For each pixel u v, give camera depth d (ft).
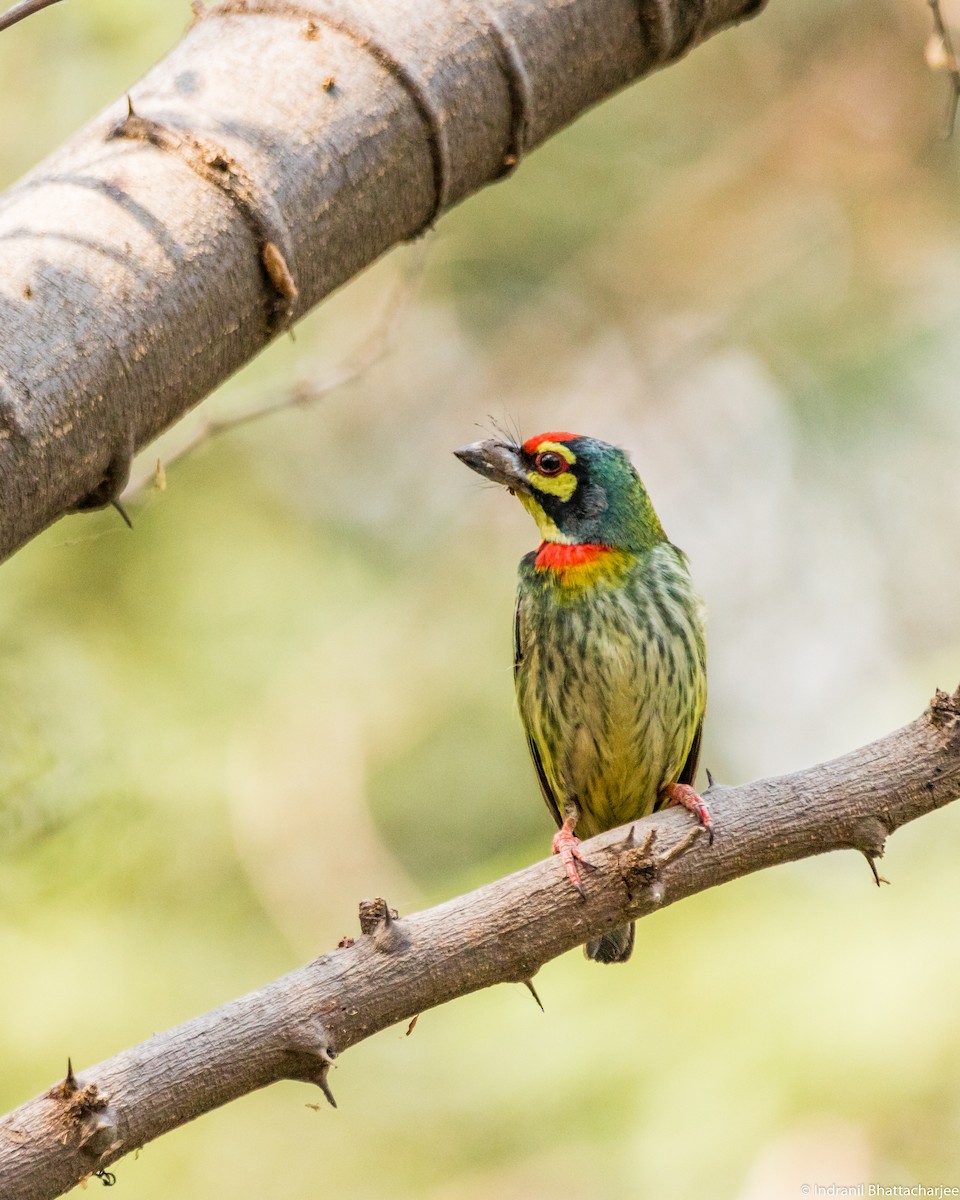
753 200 56.18
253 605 46.62
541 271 55.93
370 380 53.78
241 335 14.38
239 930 42.80
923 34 54.90
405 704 50.42
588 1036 34.78
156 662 43.68
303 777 46.57
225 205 13.99
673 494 55.83
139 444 13.87
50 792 34.17
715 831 16.55
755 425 55.77
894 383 53.83
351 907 46.21
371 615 50.16
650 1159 32.35
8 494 12.89
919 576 53.67
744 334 55.26
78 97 41.50
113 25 41.27
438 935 15.24
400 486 54.19
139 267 13.51
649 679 26.32
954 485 53.47
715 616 55.11
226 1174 40.22
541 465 26.91
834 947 34.24
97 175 13.82
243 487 48.96
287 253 14.25
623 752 26.73
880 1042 31.99
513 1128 35.12
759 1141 31.60
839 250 55.77
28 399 12.82
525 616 27.17
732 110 57.21
